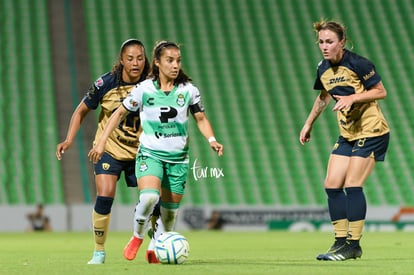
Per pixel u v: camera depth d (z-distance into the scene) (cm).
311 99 10906
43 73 10731
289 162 10038
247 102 10781
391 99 10906
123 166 3084
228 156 10000
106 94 3081
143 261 3222
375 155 3066
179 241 2942
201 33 11644
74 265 3002
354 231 3100
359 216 3075
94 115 10350
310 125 3338
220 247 5022
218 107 10662
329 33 3009
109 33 11444
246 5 12162
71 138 3097
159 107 2908
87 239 6338
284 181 9788
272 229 8475
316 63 11388
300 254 4031
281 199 9556
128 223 8225
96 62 10975
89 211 8238
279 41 11669
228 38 11631
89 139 9981
